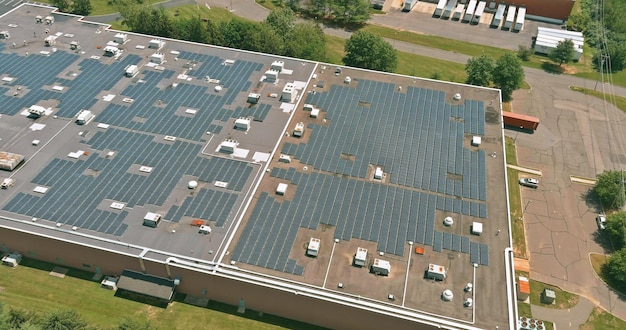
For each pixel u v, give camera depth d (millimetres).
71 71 105438
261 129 92750
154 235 73062
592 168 107438
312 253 71000
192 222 74938
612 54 145500
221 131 91812
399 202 80250
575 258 86625
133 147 87562
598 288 81625
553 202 98062
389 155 89125
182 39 129875
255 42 126250
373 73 109688
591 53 154000
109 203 77500
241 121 91938
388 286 67812
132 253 70562
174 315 72188
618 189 94625
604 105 128875
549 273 83688
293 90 99938
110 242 71875
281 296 68500
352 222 76500
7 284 75125
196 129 92000
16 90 98688
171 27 129250
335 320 69250
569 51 142250
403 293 67000
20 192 78438
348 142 91375
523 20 166750
